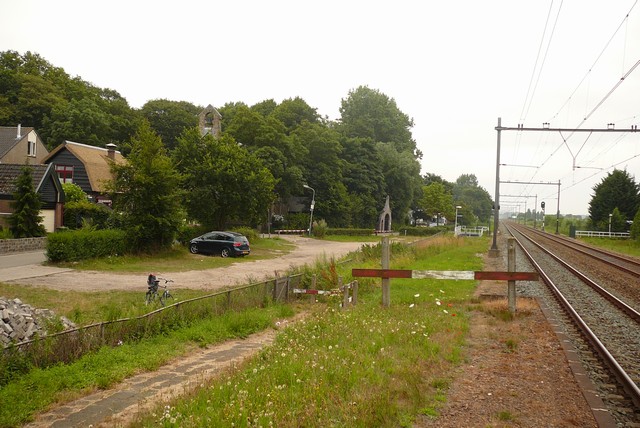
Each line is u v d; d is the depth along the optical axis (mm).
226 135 43188
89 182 49250
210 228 40688
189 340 12008
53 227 37875
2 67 74562
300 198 76125
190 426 5715
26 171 31000
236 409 5969
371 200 83375
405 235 82625
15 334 9617
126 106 80812
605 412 6645
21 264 23750
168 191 30781
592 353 9742
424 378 7938
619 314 14156
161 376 9281
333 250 44219
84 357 9492
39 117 70562
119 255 28391
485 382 7949
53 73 80250
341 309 14578
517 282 20781
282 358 8609
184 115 81500
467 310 14477
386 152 93875
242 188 40469
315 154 75375
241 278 24000
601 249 45656
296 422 5832
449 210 96875
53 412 7355
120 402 7773
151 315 12016
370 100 111125
